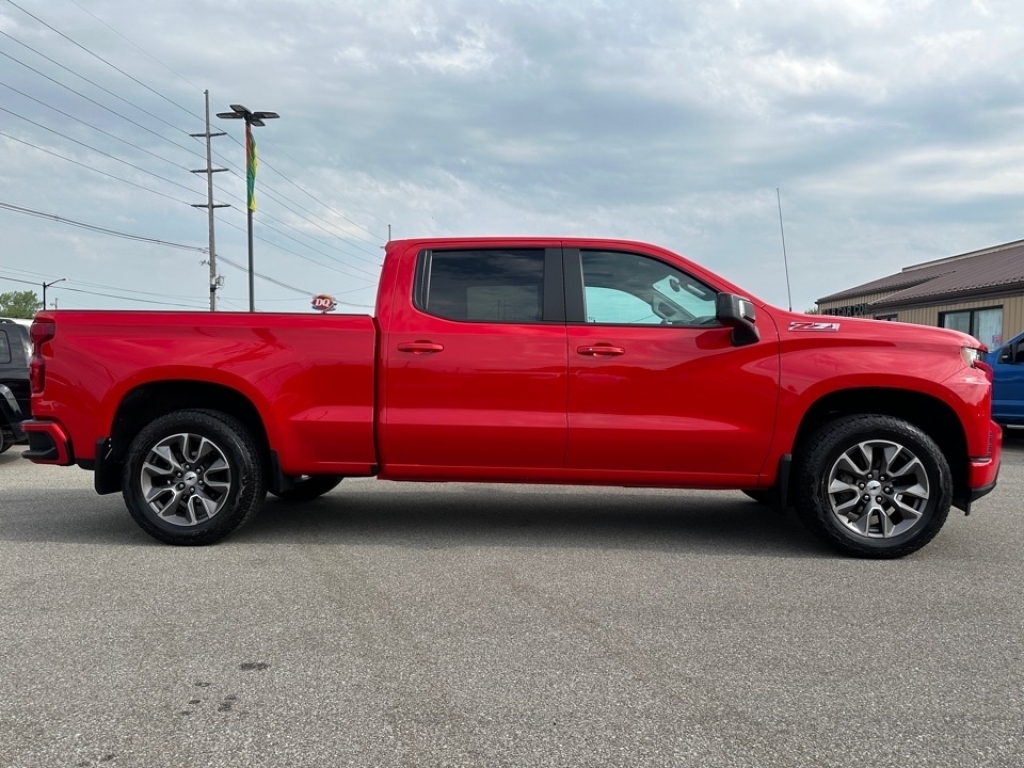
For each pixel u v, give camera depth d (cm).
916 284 2405
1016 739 254
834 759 242
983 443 468
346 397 491
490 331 486
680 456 478
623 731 258
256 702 277
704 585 416
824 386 465
